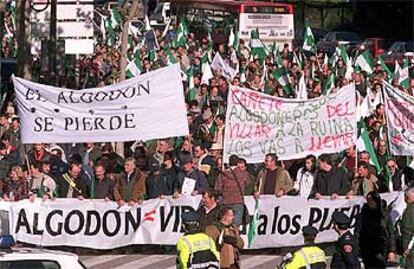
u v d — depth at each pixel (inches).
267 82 1280.8
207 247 584.7
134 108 824.3
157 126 825.5
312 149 857.5
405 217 731.4
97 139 825.5
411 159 933.2
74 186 836.0
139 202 828.6
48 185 829.8
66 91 822.5
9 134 945.5
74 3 1254.3
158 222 830.5
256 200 831.1
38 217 813.9
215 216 665.6
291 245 838.5
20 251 530.0
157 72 824.9
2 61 1338.6
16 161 907.4
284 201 836.0
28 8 1256.8
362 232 759.1
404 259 733.9
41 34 1290.6
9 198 821.2
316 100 857.5
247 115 847.1
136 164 860.0
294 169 917.8
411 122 868.0
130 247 846.5
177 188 832.3
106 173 839.1
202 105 1120.2
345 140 861.8
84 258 823.7
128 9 1269.7
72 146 946.1
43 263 521.0
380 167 933.2
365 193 839.7
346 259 649.0
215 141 960.3
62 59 1376.7
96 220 824.3
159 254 845.2
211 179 868.6
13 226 808.9
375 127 1006.4
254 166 887.1
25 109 823.7
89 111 823.7
